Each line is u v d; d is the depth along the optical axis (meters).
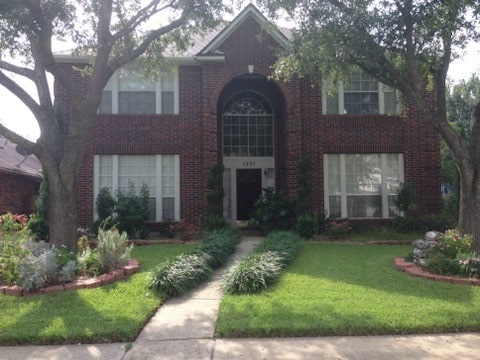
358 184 15.17
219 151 16.19
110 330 5.14
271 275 7.23
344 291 6.83
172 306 6.40
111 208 13.80
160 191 14.83
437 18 8.92
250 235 14.17
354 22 9.07
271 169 16.44
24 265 6.83
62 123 13.77
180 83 15.08
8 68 9.37
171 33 12.18
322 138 15.02
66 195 9.20
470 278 7.32
